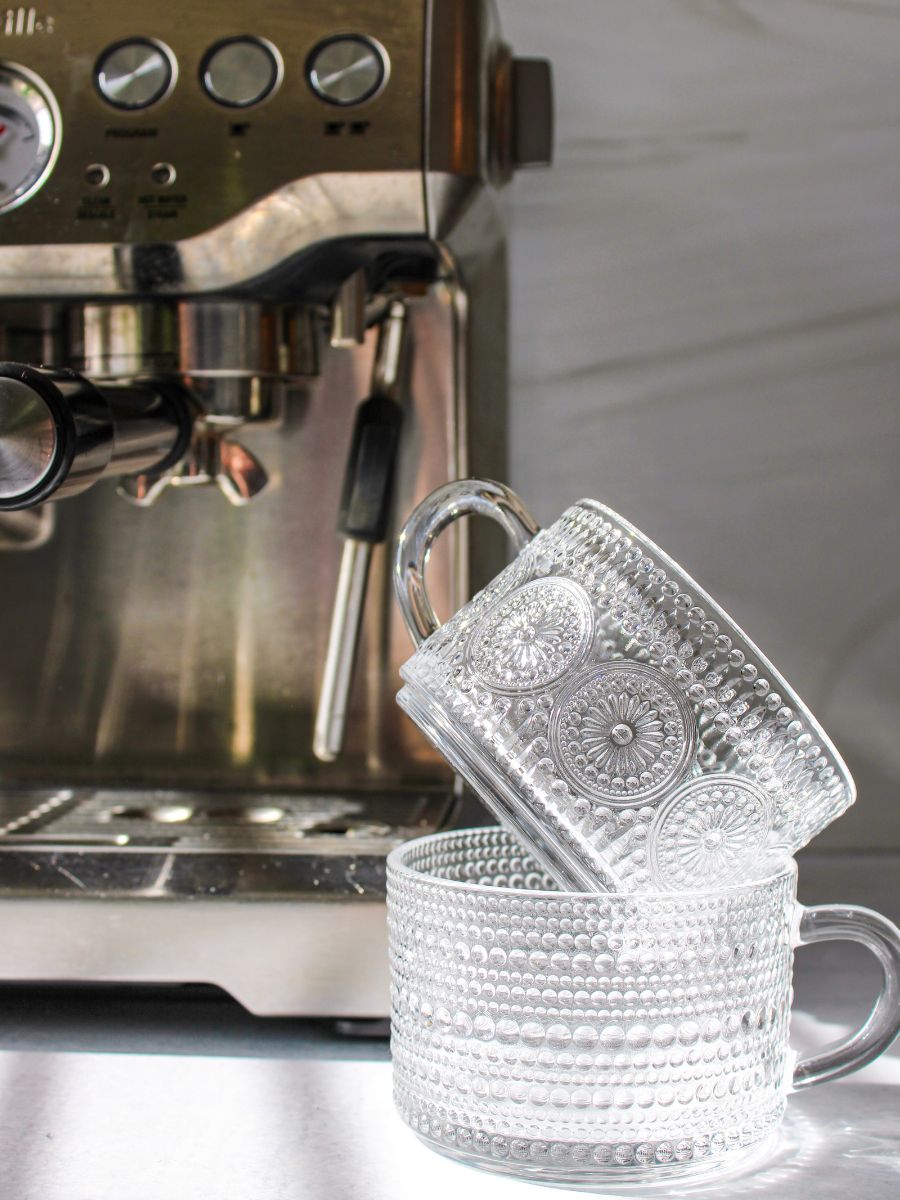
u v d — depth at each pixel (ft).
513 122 2.32
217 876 1.77
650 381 2.64
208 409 2.03
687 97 2.62
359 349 2.36
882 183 2.61
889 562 2.64
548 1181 1.36
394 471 2.19
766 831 1.37
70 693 2.45
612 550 1.39
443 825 2.00
